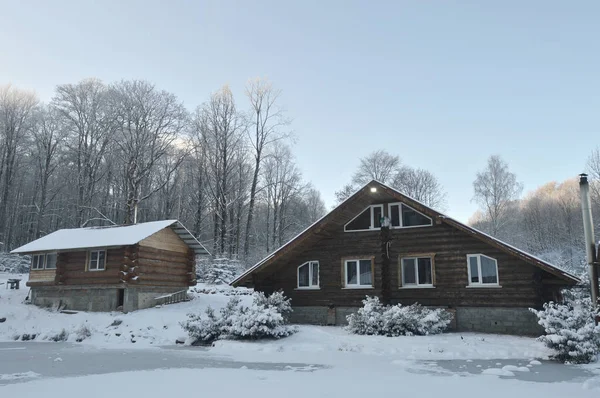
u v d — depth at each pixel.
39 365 12.12
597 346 12.39
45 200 52.22
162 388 8.51
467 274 19.36
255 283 22.91
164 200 56.12
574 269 46.50
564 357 12.57
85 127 47.47
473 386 8.77
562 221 63.72
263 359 13.26
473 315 18.91
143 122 44.97
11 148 49.38
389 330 17.38
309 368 11.38
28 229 50.97
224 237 43.47
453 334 17.70
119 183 53.03
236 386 8.71
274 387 8.59
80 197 46.50
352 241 21.98
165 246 27.16
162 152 45.22
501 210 59.97
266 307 18.75
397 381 9.35
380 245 21.36
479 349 14.48
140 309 24.73
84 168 47.12
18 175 53.72
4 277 36.78
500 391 8.24
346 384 8.95
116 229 27.53
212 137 47.53
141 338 19.33
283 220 58.25
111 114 45.62
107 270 25.11
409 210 21.20
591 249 15.52
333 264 22.14
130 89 45.31
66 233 28.72
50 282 26.19
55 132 50.25
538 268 17.95
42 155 51.88
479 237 18.59
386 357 13.63
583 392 8.18
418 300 20.03
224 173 46.47
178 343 18.42
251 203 47.03
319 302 22.05
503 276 18.62
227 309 18.70
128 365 12.05
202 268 38.47
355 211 21.95
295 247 21.48
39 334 20.78
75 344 18.48
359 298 21.30
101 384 9.00
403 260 20.94
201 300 27.69
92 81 48.16
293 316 22.38
